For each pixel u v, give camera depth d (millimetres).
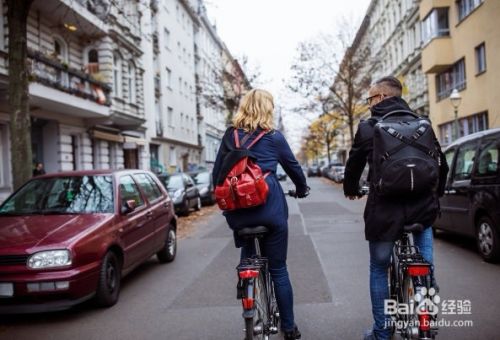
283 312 3879
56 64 17578
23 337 4910
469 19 23391
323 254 8508
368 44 37906
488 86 21844
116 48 25609
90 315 5539
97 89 21250
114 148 27625
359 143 3660
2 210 6625
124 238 6395
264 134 3770
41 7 19078
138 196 7598
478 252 8156
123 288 6812
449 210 8570
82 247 5414
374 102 3857
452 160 8797
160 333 4766
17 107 9445
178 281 7051
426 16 27422
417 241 3809
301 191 4109
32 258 5199
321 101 35531
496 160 7172
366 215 3578
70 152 21578
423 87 32844
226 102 42188
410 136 3287
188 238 11961
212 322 5004
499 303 5160
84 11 20875
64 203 6586
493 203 6965
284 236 3723
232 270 7637
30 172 9547
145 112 33812
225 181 3490
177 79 44156
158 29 38188
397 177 3217
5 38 15758
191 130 49812
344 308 5219
